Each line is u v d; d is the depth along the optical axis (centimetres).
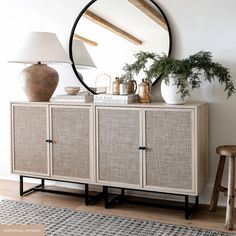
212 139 298
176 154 269
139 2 312
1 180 378
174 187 272
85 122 296
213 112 296
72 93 316
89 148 297
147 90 290
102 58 329
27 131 320
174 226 259
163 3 303
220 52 290
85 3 334
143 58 285
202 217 276
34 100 320
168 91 274
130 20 316
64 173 309
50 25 349
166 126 270
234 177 255
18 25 360
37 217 277
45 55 310
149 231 251
